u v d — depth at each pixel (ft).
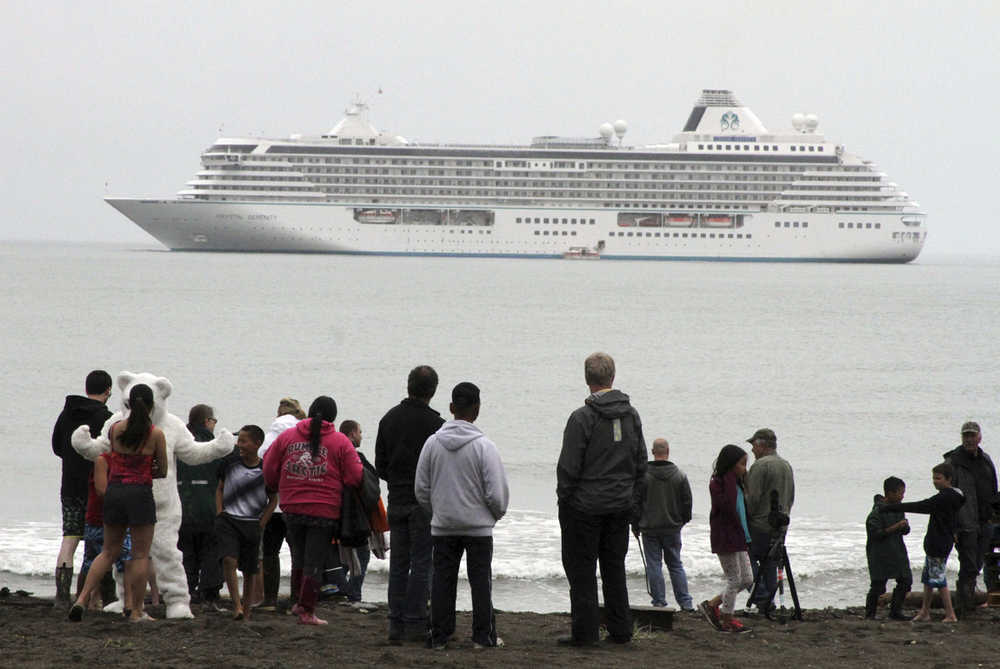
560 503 145.79
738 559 164.14
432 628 144.87
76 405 167.22
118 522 150.30
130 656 132.98
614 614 149.07
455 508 142.20
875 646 152.56
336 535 159.84
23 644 138.62
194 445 155.74
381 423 149.59
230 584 159.02
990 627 170.30
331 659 134.82
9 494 334.03
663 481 194.90
